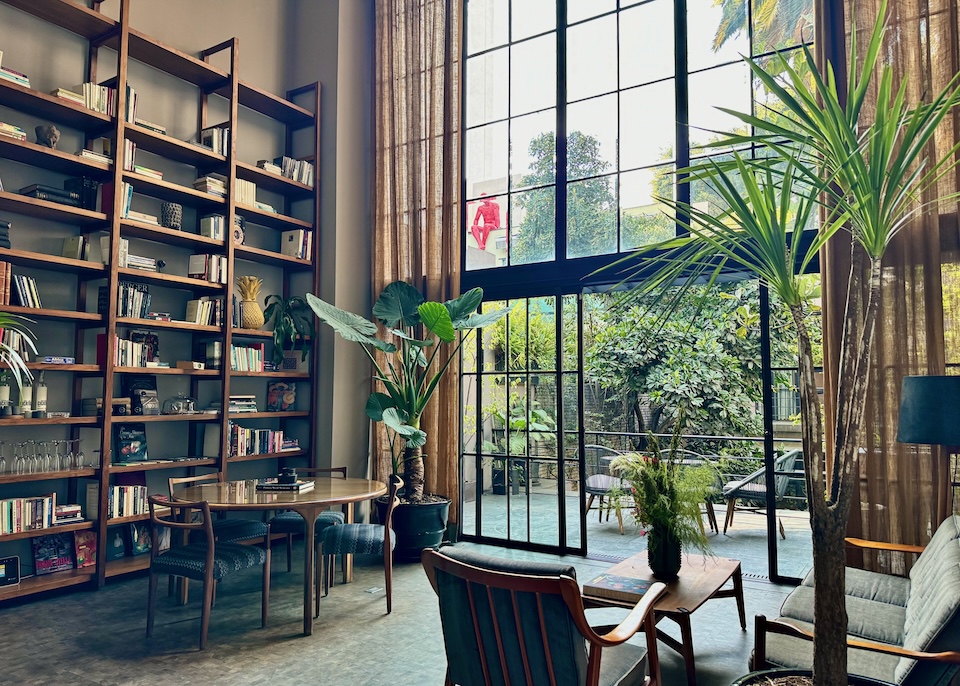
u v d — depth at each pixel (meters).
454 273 5.50
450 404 5.43
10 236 4.12
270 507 3.31
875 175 1.53
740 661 3.02
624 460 3.19
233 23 5.59
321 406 5.65
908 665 1.89
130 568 4.21
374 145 5.97
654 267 4.71
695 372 7.57
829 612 1.67
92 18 4.29
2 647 3.15
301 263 5.62
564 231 5.20
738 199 1.69
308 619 3.33
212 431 4.94
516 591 1.87
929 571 2.49
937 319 3.64
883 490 3.71
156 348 4.72
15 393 3.94
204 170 5.18
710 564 3.31
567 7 5.32
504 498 5.32
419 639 3.27
